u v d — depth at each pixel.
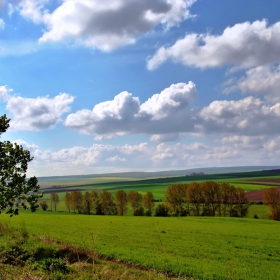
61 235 42.38
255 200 107.56
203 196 99.12
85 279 14.38
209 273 24.50
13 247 22.14
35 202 19.91
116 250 32.25
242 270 26.56
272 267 28.14
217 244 39.66
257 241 42.53
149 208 109.19
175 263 27.45
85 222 64.75
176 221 71.12
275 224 66.38
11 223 59.34
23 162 20.38
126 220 72.12
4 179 19.47
